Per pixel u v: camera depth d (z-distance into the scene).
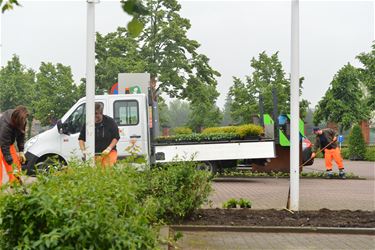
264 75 42.81
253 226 8.52
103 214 4.09
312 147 21.52
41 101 50.31
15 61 56.34
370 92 45.00
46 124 50.69
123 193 4.58
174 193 8.59
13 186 4.17
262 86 42.50
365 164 32.72
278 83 42.28
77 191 4.21
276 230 8.43
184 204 8.64
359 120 48.59
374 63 43.34
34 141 15.36
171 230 7.90
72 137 15.26
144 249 4.50
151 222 5.78
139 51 44.78
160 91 44.28
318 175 21.19
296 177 9.86
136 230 4.43
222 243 7.53
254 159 18.41
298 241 7.77
